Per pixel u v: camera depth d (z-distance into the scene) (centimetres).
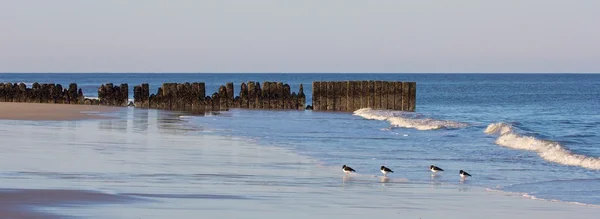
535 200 5047
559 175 6331
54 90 16838
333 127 11175
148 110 15075
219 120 12444
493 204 4872
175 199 4662
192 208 4381
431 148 8312
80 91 16850
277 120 12638
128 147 7781
